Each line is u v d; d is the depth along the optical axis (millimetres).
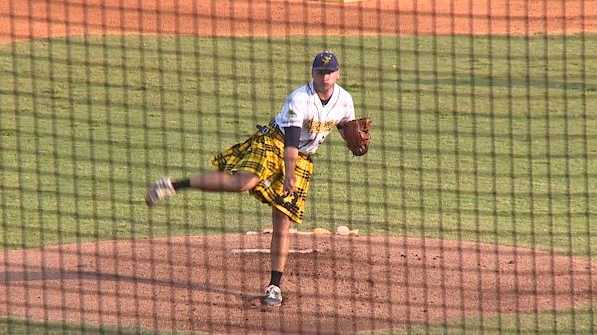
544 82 83188
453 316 35750
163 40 93562
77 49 89188
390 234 45344
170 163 58750
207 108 72812
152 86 78750
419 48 94875
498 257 41969
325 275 39344
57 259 41344
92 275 39375
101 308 36188
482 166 58906
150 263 40625
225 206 50469
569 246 44000
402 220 48000
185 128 67250
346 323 35219
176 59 87312
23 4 100938
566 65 89812
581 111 73688
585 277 39625
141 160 59344
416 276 39469
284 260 36844
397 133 66625
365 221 47781
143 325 34812
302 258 40844
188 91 77500
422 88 79875
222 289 38000
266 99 75812
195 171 57188
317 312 36125
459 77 84438
